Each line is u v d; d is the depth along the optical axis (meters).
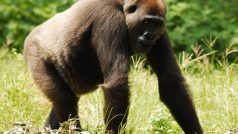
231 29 27.14
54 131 14.29
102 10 14.59
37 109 16.64
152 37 14.29
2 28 27.75
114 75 14.11
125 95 13.95
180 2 28.53
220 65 20.12
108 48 14.34
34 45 15.97
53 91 15.53
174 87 14.67
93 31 14.70
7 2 28.78
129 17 14.34
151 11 14.24
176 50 26.53
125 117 13.96
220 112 16.58
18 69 19.39
